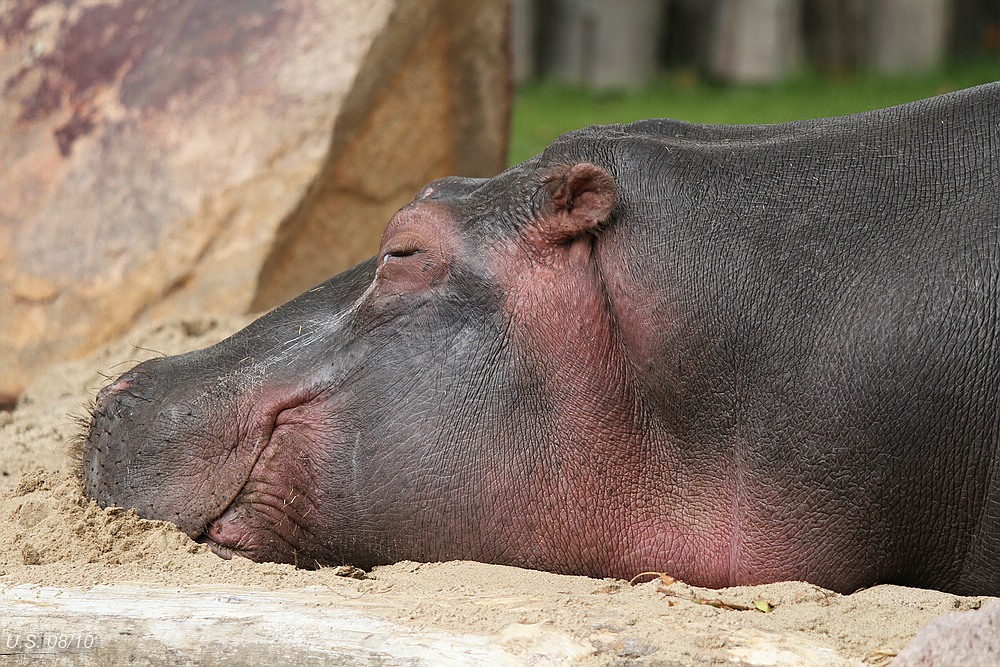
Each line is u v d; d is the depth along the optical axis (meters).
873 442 12.59
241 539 14.07
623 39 56.41
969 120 13.69
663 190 13.72
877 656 10.70
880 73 57.16
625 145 14.12
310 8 24.77
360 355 14.01
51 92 25.59
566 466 13.38
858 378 12.65
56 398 21.22
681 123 14.98
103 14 25.97
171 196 24.03
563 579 13.06
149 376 14.78
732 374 13.08
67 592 12.24
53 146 25.11
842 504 12.71
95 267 23.97
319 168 23.75
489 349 13.62
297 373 14.17
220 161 24.03
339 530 13.87
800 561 12.89
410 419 13.70
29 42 26.19
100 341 23.69
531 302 13.55
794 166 13.76
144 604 11.88
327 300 14.76
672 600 11.91
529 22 56.59
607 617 11.29
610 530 13.38
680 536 13.25
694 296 13.23
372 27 24.16
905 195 13.27
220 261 23.58
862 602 12.00
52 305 24.05
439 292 13.87
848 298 12.87
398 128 25.19
